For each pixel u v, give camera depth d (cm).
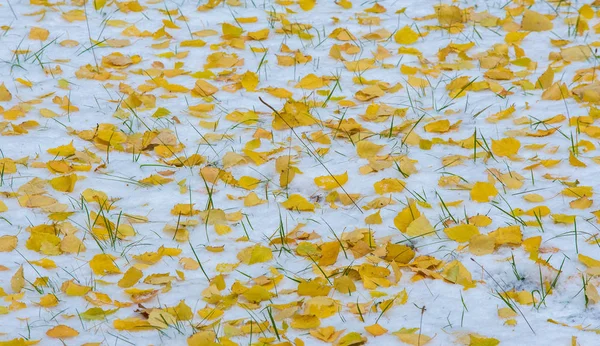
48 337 457
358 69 806
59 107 736
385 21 912
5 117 712
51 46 845
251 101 754
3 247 540
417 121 698
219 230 562
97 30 883
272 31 892
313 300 480
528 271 515
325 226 570
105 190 616
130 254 540
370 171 634
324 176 623
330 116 729
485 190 588
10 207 588
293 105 728
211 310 480
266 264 530
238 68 817
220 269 525
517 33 859
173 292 501
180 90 773
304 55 841
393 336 457
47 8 916
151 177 627
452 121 718
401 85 774
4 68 800
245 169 648
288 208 591
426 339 452
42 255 536
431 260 523
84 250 542
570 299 491
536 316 476
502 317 473
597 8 920
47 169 640
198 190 618
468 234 540
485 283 509
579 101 739
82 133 691
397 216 557
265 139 691
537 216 567
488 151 650
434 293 499
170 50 848
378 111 728
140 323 468
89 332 464
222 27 877
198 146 680
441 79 791
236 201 604
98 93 765
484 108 735
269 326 466
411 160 648
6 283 508
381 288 504
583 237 541
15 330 464
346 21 912
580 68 798
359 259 534
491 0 959
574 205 574
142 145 676
